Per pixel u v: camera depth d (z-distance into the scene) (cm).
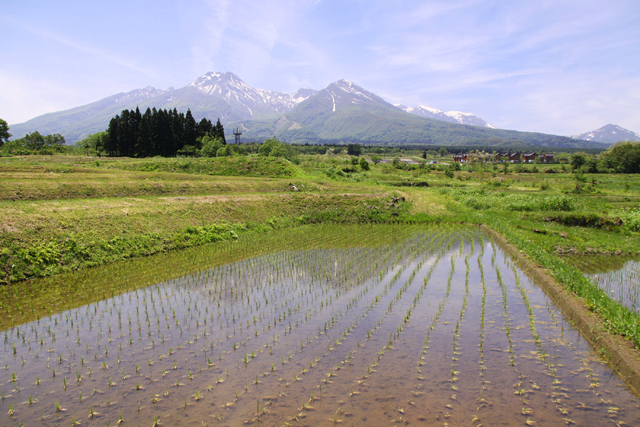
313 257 1928
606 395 711
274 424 629
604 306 1023
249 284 1449
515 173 9219
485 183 6419
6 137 8244
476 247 2188
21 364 834
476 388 734
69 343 940
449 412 660
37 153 7594
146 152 7412
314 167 7681
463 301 1245
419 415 652
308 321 1083
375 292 1348
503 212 3509
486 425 622
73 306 1199
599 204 3800
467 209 3819
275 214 3225
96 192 2852
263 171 5391
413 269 1680
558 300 1196
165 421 638
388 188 4947
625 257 1892
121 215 2112
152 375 789
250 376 786
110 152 7531
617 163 8962
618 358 799
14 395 719
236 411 667
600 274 1562
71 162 5238
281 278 1535
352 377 779
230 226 2647
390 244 2291
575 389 730
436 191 5297
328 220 3425
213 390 734
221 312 1153
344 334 992
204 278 1531
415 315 1124
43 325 1052
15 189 2472
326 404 686
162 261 1831
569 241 2164
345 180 6019
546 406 677
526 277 1529
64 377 781
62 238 1711
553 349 895
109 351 897
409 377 777
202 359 858
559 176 8056
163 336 979
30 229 1647
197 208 2664
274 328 1033
